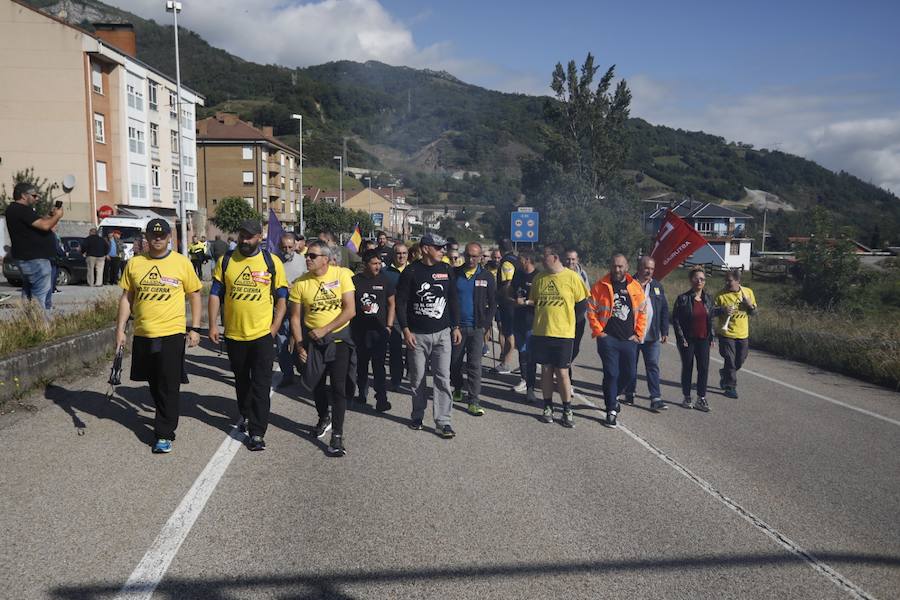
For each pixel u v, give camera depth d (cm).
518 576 396
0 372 711
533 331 758
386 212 11212
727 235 8356
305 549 423
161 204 4831
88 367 916
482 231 13300
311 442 653
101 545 421
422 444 659
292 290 635
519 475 572
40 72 3850
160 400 600
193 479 538
